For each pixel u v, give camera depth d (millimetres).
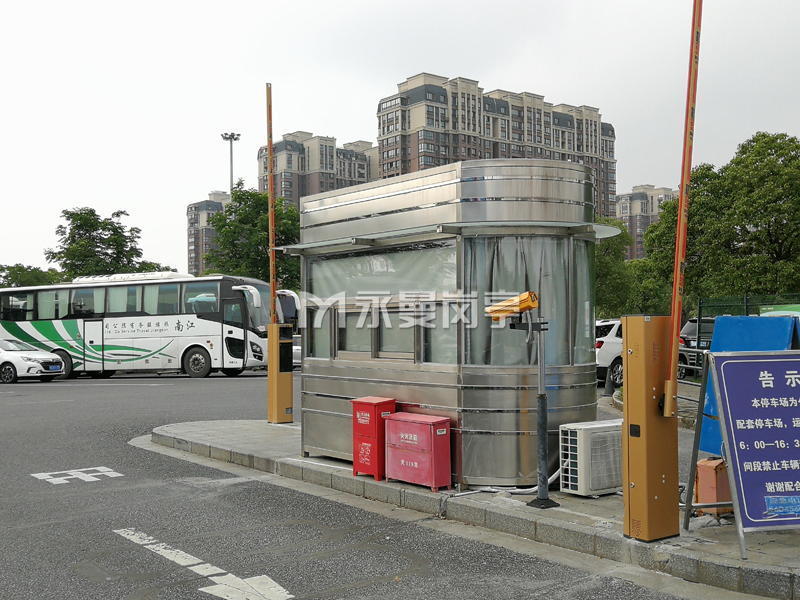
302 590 4609
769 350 5508
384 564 5078
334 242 8094
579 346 7051
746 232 30156
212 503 6898
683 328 18562
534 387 6707
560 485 6484
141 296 23562
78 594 4590
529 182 6746
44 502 7000
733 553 4738
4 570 5059
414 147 112062
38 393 17844
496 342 6844
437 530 5898
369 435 7223
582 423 6590
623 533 5172
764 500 4730
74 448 10008
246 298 22828
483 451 6695
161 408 14297
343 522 6184
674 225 32406
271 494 7242
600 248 51156
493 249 6871
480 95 115688
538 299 6879
